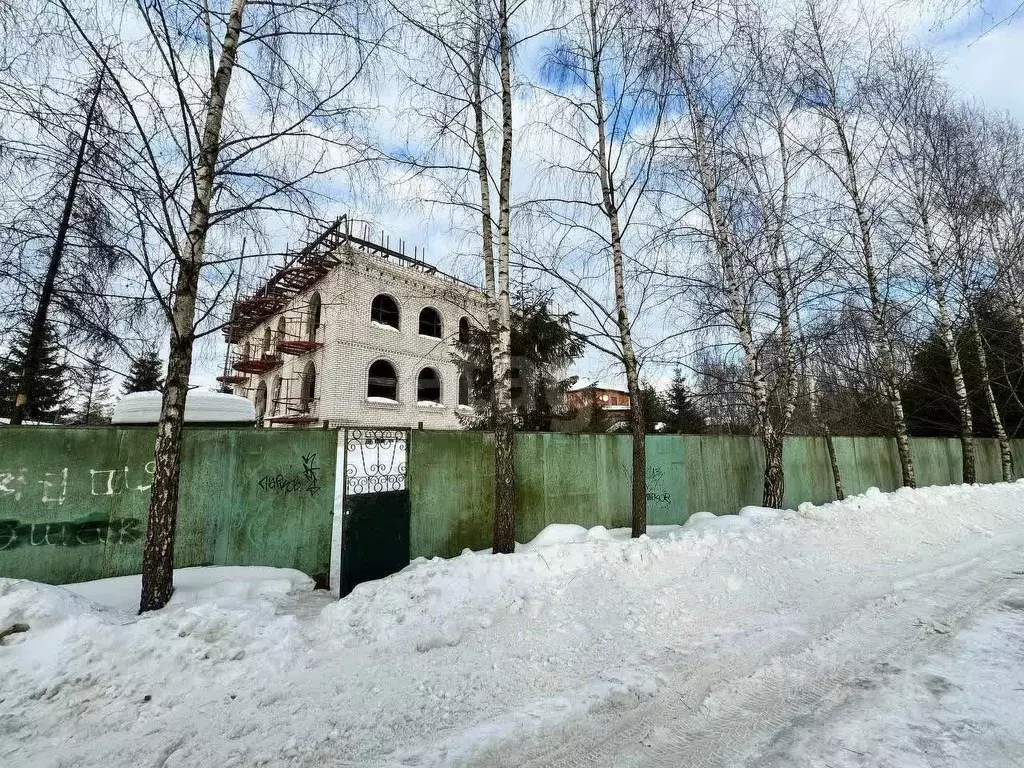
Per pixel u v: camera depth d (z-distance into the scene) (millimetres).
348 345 17188
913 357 13953
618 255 6828
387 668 3168
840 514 7047
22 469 4695
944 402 15180
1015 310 12891
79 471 4922
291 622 3619
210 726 2523
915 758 2098
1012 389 13414
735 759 2141
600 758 2189
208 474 5430
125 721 2557
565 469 7586
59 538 4770
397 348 18797
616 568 4664
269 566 5562
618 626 3676
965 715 2438
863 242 10406
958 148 11117
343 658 3332
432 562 4930
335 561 5348
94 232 5508
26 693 2602
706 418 13289
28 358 6312
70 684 2701
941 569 5066
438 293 8602
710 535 5578
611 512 7934
